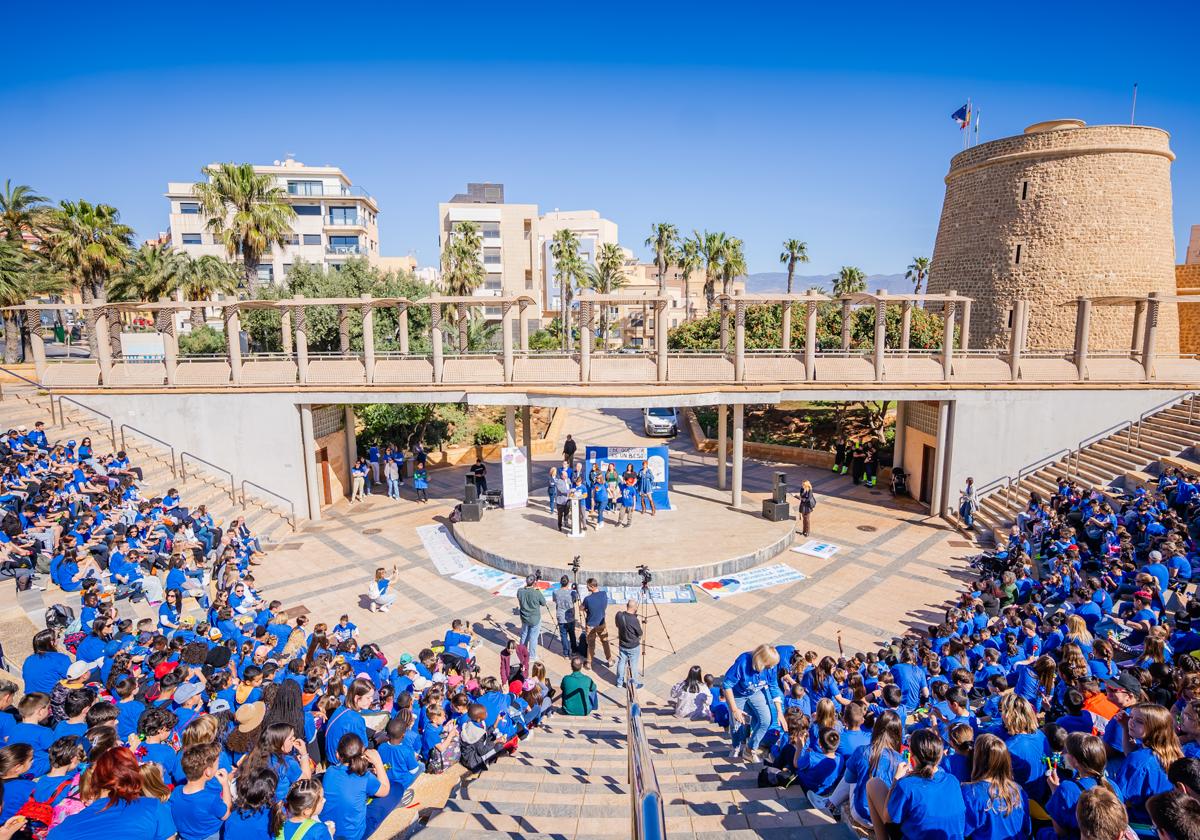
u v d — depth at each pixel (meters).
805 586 16.84
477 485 23.75
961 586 16.67
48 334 57.19
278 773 5.79
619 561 17.58
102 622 9.36
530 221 79.88
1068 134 30.52
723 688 8.99
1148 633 9.46
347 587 17.16
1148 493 16.75
